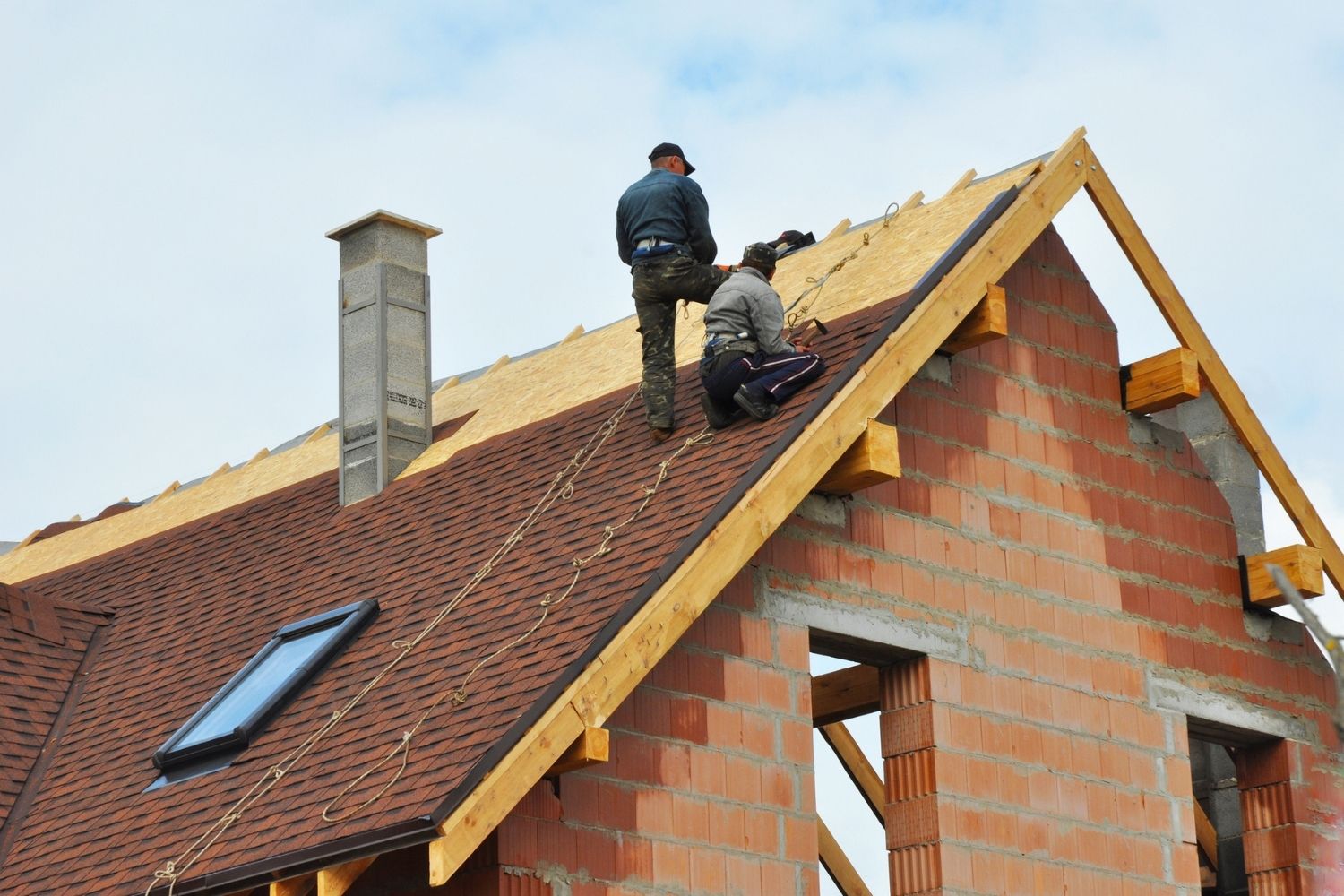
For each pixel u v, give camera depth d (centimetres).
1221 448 3014
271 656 2411
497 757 1845
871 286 2533
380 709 2083
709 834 2095
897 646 2323
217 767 2189
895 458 2256
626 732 2059
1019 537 2505
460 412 3036
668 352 2406
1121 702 2527
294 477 3170
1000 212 2542
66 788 2394
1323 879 2666
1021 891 2327
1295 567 2697
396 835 1803
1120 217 2652
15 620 2783
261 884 1908
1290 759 2695
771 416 2280
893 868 2309
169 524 3294
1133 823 2478
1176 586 2659
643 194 2389
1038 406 2598
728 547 2095
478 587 2264
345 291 2989
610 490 2336
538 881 1938
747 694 2175
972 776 2331
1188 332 2692
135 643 2773
